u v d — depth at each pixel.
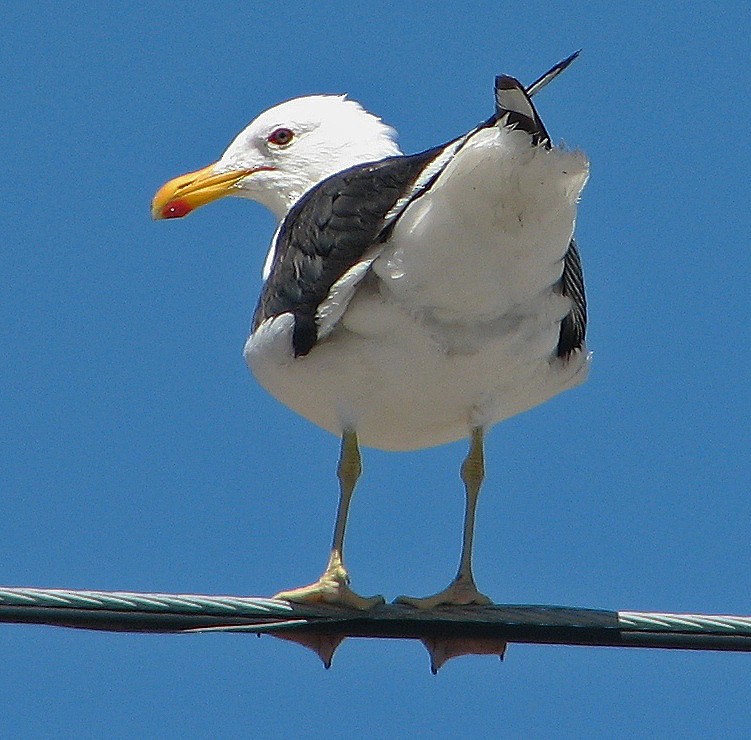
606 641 13.41
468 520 14.79
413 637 13.85
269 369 14.65
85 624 12.59
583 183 13.20
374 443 15.46
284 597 14.17
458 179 13.20
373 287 14.01
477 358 14.24
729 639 13.24
